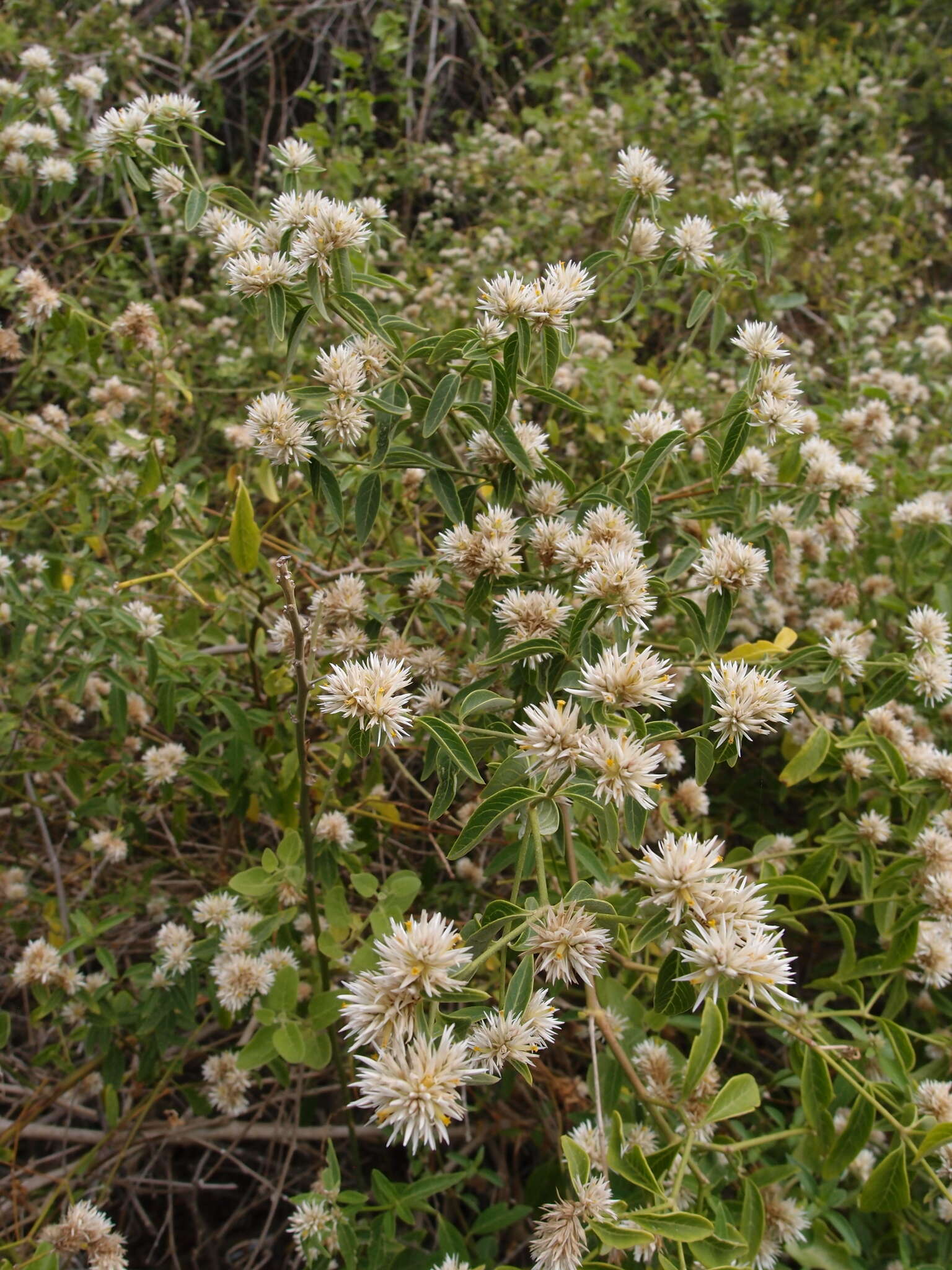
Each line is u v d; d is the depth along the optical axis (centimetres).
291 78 98
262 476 45
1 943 49
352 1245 30
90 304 70
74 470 46
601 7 103
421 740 40
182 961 36
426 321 65
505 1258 40
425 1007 22
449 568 35
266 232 32
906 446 57
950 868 33
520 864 24
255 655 43
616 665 25
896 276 84
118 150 36
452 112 101
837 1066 29
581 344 59
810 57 107
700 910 22
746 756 49
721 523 40
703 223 38
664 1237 24
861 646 39
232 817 46
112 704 40
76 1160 44
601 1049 32
